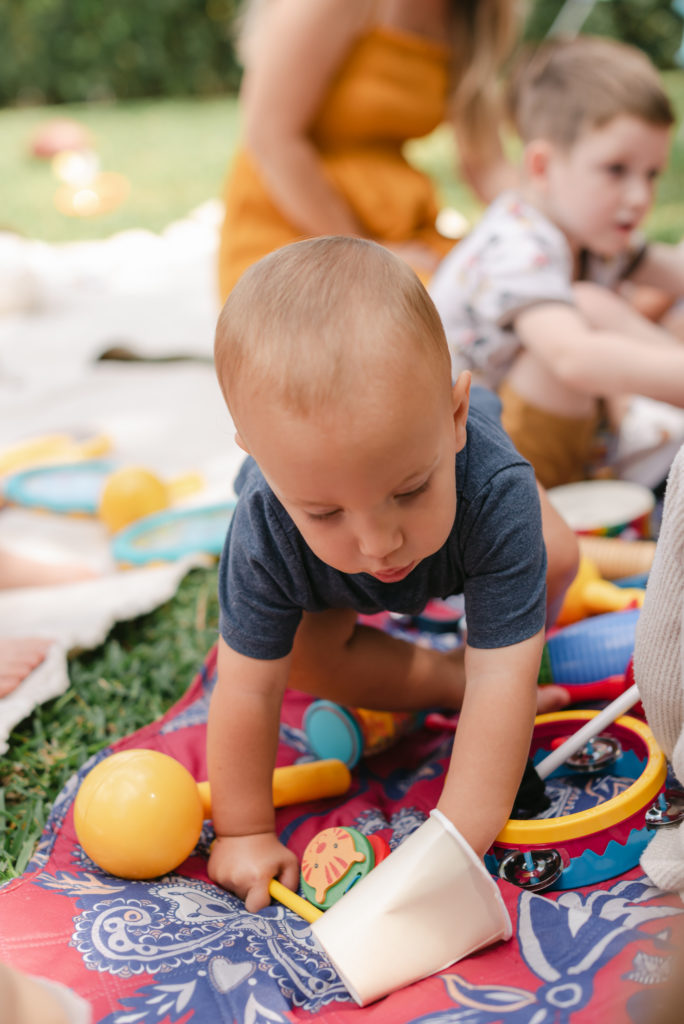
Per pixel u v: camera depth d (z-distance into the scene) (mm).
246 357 966
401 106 2674
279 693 1232
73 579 2039
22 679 1619
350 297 956
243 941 1051
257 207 2758
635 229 2131
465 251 2129
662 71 7324
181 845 1200
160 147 8188
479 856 1099
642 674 1053
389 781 1433
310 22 2486
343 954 967
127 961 997
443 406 985
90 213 6145
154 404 3076
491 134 2973
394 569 1026
